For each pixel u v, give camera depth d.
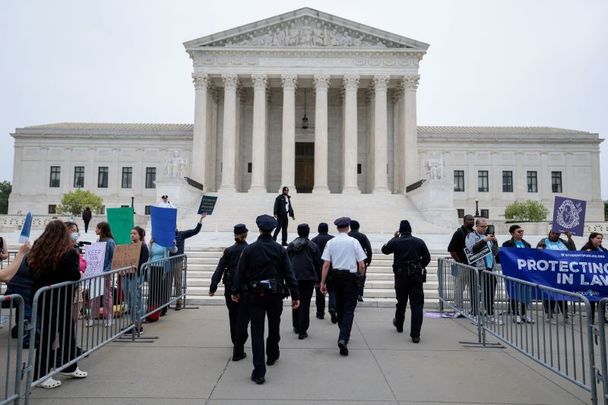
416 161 47.00
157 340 10.66
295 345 10.34
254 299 8.15
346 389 7.57
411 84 47.41
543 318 7.94
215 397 7.18
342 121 51.72
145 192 68.25
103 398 7.12
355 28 47.56
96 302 9.00
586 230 41.69
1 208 112.00
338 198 43.66
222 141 51.56
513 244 13.77
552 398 7.27
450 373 8.44
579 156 69.50
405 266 10.94
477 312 10.91
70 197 61.03
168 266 13.52
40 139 69.69
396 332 11.66
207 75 47.16
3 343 10.24
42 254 7.67
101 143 69.19
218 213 38.78
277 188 52.78
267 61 47.31
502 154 69.19
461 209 68.31
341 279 10.02
